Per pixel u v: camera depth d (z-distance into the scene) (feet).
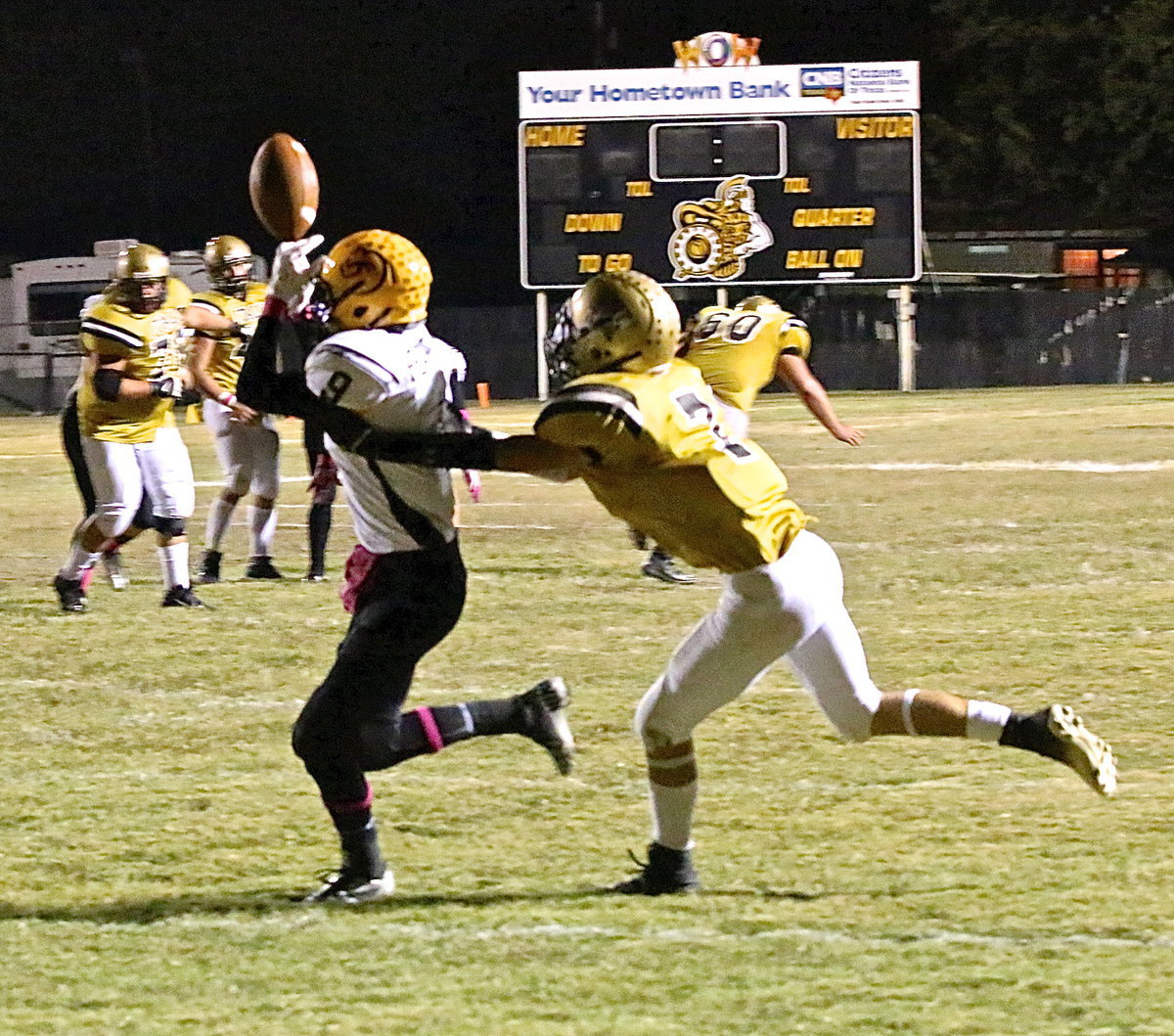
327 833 32.60
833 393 193.88
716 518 26.73
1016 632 49.85
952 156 242.58
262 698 44.16
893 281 177.27
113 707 43.24
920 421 141.38
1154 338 200.34
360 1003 23.79
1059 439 118.11
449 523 28.09
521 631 51.85
